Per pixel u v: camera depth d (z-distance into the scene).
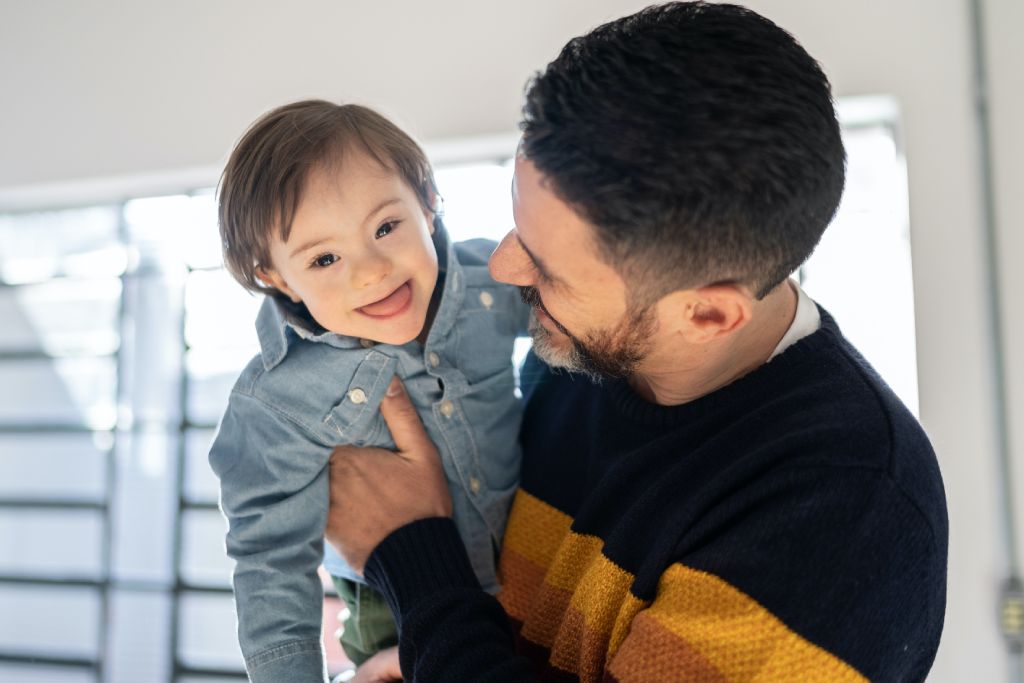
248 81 2.31
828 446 0.75
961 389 1.89
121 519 2.72
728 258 0.74
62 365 2.83
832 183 0.75
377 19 2.22
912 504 0.74
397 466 0.97
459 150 2.24
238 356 2.63
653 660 0.72
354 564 0.95
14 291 2.86
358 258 0.95
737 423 0.81
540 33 2.12
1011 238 1.88
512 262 0.83
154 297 2.74
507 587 0.99
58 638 2.77
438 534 0.91
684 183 0.71
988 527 1.87
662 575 0.78
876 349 2.04
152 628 2.66
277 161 0.95
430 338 1.01
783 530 0.72
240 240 1.00
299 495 0.97
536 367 1.09
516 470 1.05
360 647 1.08
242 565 0.97
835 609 0.70
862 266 2.07
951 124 1.91
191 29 2.35
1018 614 1.82
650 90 0.71
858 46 1.94
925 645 0.77
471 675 0.79
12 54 2.49
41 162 2.46
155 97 2.38
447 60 2.17
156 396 2.73
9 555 2.84
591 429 0.96
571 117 0.73
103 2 2.42
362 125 0.99
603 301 0.79
